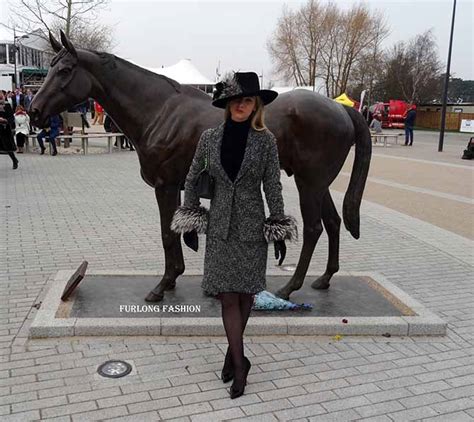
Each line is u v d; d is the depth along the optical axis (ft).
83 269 14.87
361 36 174.19
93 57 13.50
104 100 13.87
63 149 59.21
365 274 17.11
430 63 190.19
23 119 52.44
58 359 11.37
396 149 74.79
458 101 226.17
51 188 33.63
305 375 11.07
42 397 9.91
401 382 10.90
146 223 24.81
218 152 9.86
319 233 14.26
